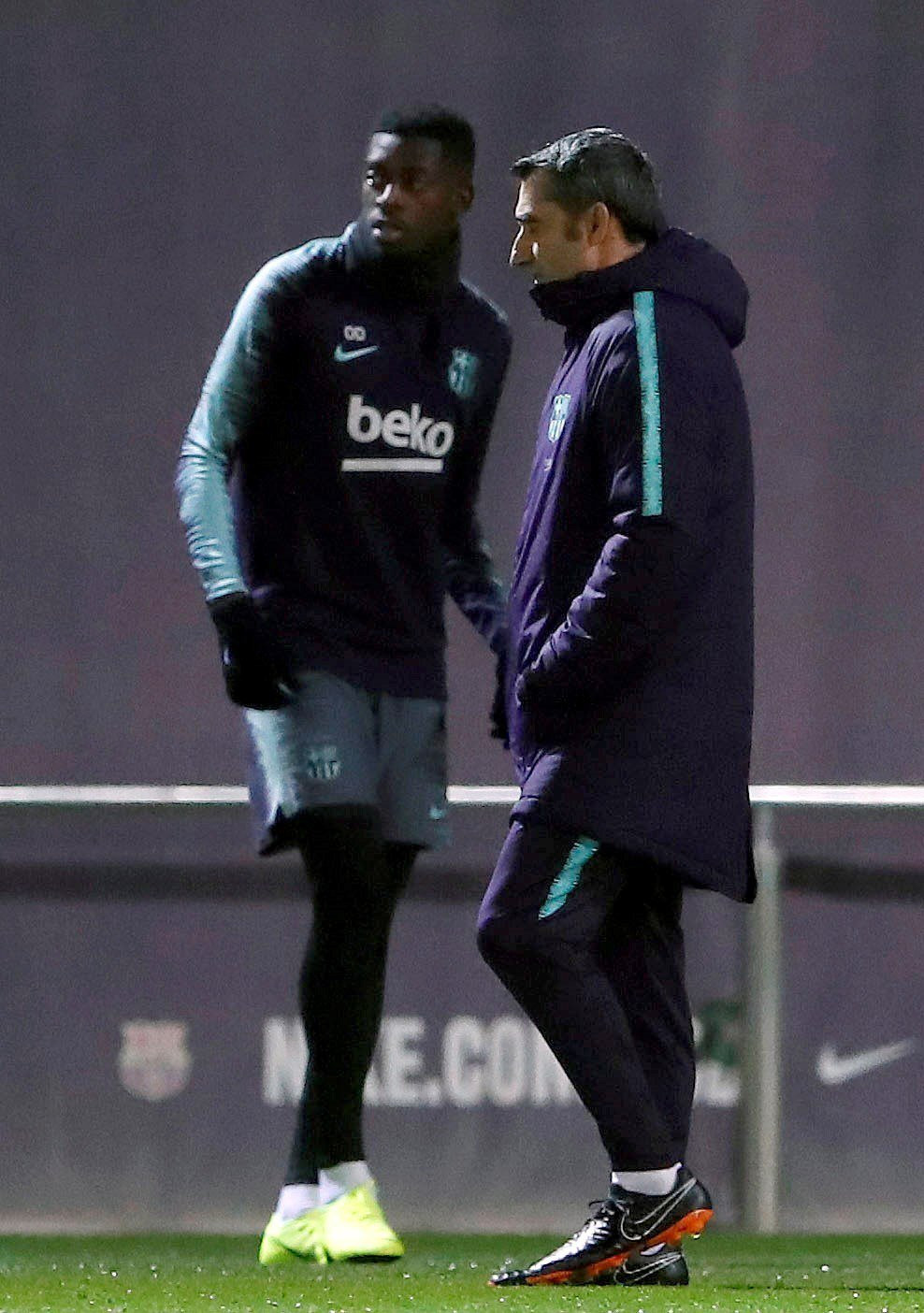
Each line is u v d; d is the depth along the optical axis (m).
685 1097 12.36
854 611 18.05
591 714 11.48
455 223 14.38
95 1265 14.50
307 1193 14.56
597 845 11.52
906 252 18.03
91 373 18.03
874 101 18.05
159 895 18.09
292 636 14.37
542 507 11.84
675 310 11.50
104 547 18.05
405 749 14.64
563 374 11.85
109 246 18.05
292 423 14.43
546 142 18.03
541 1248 16.55
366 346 14.38
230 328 14.48
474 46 18.06
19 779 18.09
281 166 18.08
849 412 18.03
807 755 18.06
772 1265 14.73
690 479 11.20
